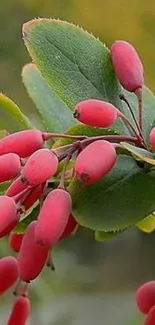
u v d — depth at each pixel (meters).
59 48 0.11
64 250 0.51
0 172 0.09
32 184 0.09
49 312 0.35
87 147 0.09
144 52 0.44
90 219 0.10
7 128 0.13
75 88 0.11
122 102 0.11
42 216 0.09
